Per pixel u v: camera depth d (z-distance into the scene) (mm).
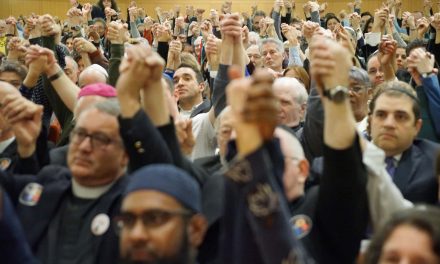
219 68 2688
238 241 1271
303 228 1707
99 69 3482
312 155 2449
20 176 1951
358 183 1561
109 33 3383
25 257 1383
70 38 6203
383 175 1834
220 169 2123
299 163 1743
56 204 1831
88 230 1761
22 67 3357
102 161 1815
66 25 8172
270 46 4539
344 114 1518
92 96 2441
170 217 1389
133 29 7883
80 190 1857
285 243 1189
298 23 7926
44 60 2748
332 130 1530
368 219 1750
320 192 1626
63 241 1771
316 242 1691
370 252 1394
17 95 2002
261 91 1179
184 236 1402
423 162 2352
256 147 1205
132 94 1669
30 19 4398
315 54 1521
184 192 1429
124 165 1875
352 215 1607
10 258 1359
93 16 9609
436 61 4539
